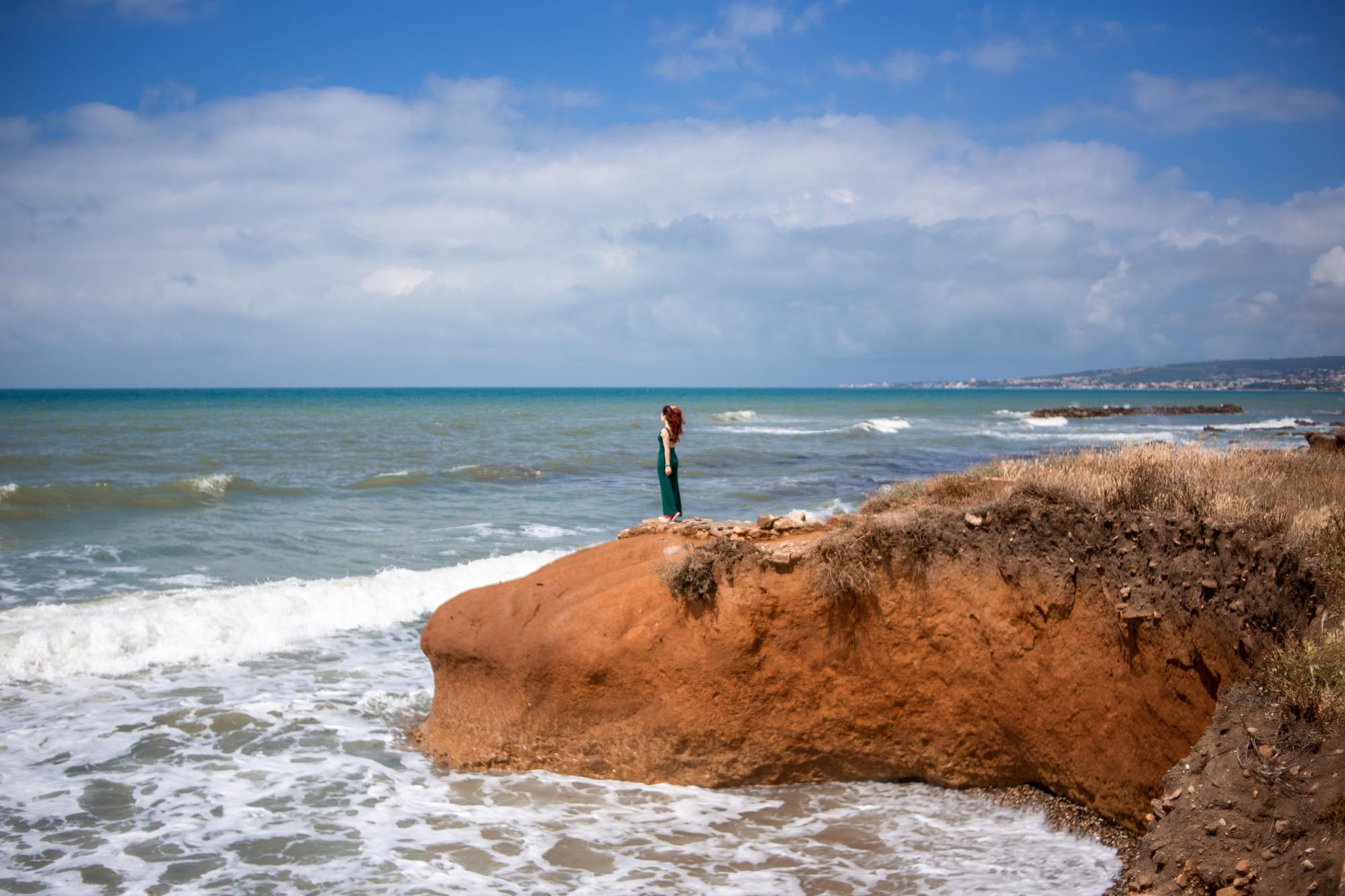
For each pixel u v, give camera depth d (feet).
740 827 21.45
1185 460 33.58
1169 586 20.90
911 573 23.22
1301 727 17.42
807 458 115.96
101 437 131.34
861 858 19.88
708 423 212.64
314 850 19.98
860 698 23.31
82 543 54.44
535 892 18.35
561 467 101.81
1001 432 178.81
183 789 22.99
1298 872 14.99
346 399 438.81
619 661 23.75
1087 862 19.39
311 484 83.66
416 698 30.32
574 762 24.25
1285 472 35.04
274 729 27.27
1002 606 22.53
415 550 55.06
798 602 23.40
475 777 24.18
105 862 19.24
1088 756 21.36
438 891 18.31
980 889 18.37
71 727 26.84
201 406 270.67
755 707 23.38
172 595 40.88
